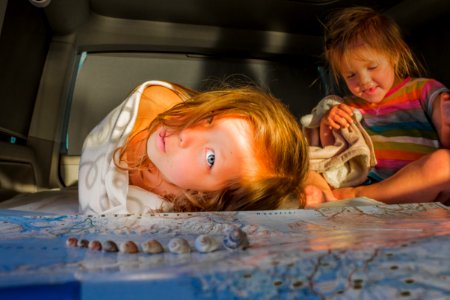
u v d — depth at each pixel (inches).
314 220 23.9
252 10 81.2
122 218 23.5
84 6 76.4
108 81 85.7
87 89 85.0
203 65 89.0
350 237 17.8
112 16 81.4
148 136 32.4
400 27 72.1
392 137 56.2
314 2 78.8
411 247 15.1
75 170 80.5
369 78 55.9
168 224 22.4
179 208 31.3
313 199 43.2
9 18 58.9
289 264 13.3
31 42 70.2
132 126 35.0
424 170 41.9
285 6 80.0
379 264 13.3
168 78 87.5
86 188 34.7
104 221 22.7
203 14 82.1
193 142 30.1
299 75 92.8
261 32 86.7
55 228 20.9
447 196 42.4
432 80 57.1
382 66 55.5
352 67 56.8
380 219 24.2
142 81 86.7
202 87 88.4
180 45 85.4
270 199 32.1
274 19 83.6
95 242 16.4
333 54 59.9
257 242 17.7
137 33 83.0
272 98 39.3
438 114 53.6
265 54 90.3
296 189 36.4
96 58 85.7
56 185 78.2
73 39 80.4
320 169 52.0
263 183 31.5
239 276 12.1
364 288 11.5
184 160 29.6
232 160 30.3
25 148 69.8
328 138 58.0
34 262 13.9
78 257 14.9
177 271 12.4
